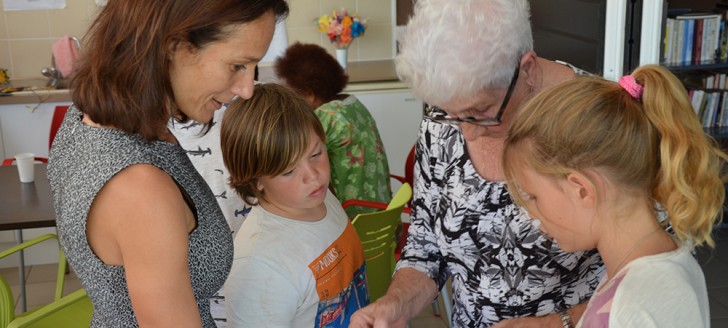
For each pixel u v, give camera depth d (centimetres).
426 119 149
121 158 106
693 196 94
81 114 114
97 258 111
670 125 96
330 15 517
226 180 194
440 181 150
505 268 146
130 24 101
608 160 96
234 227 199
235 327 155
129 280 107
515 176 106
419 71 126
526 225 139
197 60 105
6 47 478
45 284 404
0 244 424
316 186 159
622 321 91
